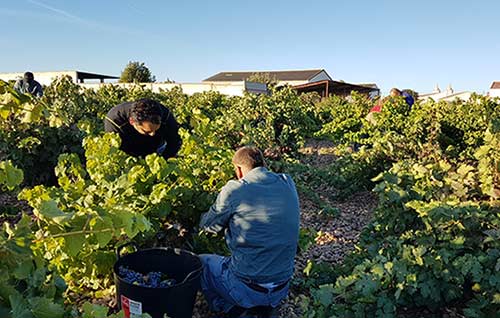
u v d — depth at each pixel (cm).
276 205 303
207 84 2514
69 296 330
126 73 4462
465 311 311
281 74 6109
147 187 341
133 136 420
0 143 572
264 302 313
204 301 356
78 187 336
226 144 652
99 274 329
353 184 670
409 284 310
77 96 812
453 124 733
